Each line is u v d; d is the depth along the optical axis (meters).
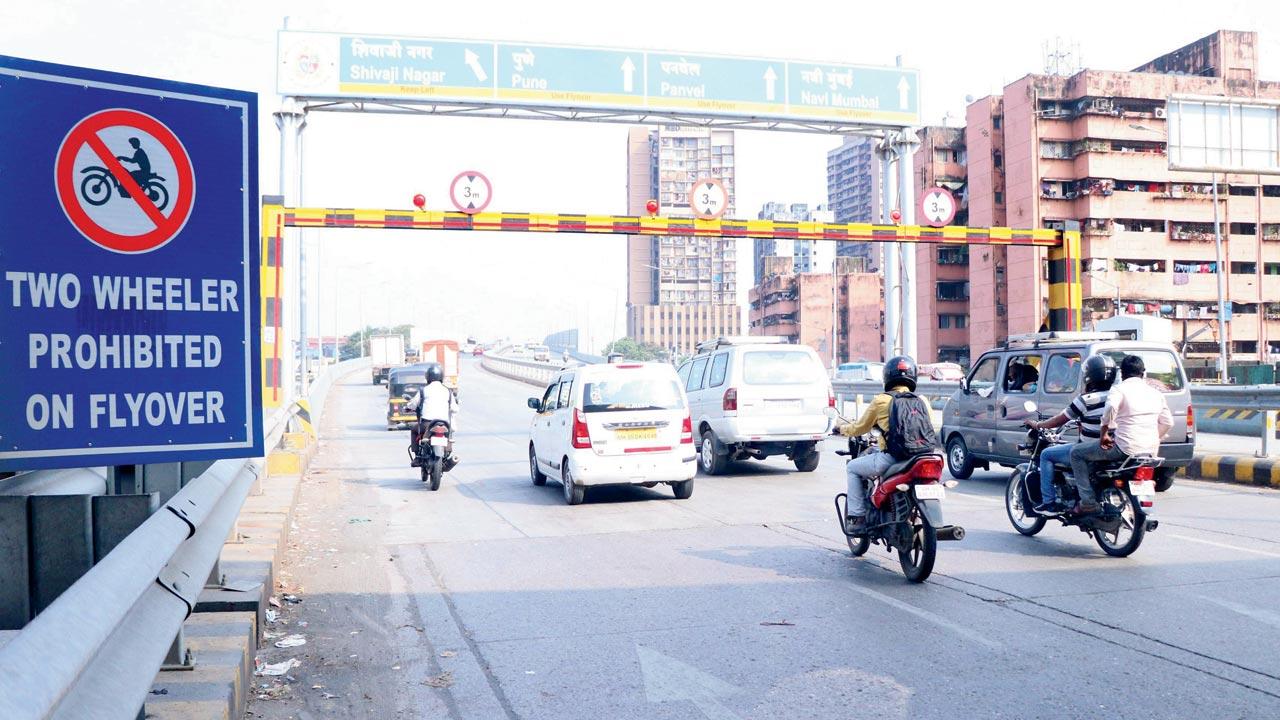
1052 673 5.12
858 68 24.48
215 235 4.59
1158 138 82.38
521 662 5.50
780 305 137.38
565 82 22.45
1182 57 89.25
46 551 4.08
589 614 6.60
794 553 8.77
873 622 6.25
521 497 13.41
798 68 24.00
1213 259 83.06
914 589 7.20
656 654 5.62
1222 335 53.47
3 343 4.16
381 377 61.56
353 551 9.13
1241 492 12.51
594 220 19.89
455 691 4.99
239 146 4.67
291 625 6.28
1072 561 8.17
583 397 12.41
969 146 91.00
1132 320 42.50
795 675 5.18
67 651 1.99
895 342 26.25
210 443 4.54
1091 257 81.00
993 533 9.67
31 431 4.20
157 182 4.48
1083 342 12.09
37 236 4.23
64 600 2.21
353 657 5.58
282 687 5.00
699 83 23.27
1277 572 7.55
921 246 98.44
